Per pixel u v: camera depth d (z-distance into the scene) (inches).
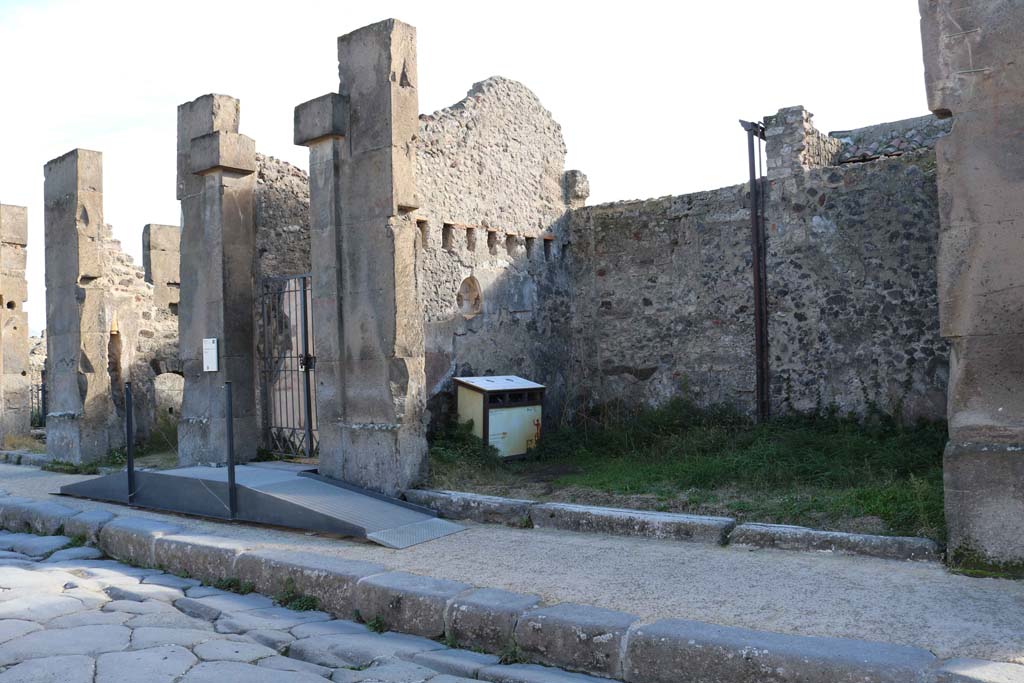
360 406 296.5
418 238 388.5
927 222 369.7
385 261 288.0
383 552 222.1
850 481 273.6
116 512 291.0
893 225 379.2
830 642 137.3
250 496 266.4
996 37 181.6
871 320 384.8
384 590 181.8
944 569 184.7
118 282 464.4
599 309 482.3
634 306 468.1
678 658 142.3
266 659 151.4
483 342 427.8
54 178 444.5
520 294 454.6
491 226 437.4
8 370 550.0
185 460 370.0
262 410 376.2
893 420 374.9
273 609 192.2
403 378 286.4
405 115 292.5
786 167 410.6
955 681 121.4
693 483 290.4
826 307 397.7
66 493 327.0
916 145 436.1
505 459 391.2
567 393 482.6
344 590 189.9
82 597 189.5
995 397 181.8
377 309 290.8
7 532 291.9
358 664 154.0
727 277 433.4
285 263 390.6
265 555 211.9
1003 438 180.9
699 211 443.5
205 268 363.9
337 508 255.3
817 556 201.9
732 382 430.0
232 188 362.3
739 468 301.1
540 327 466.9
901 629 145.2
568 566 199.9
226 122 366.3
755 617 155.3
